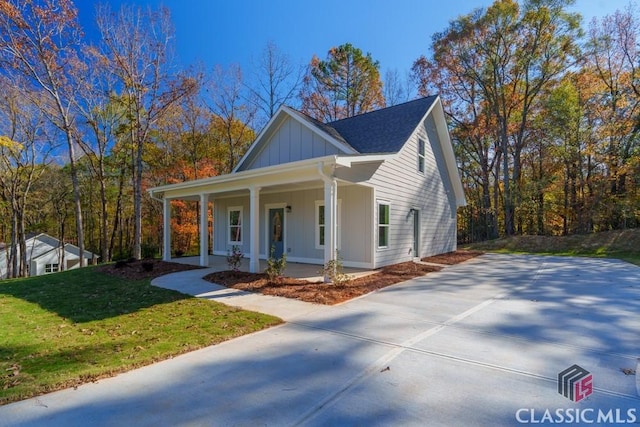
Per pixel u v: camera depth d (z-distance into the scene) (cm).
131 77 1550
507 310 555
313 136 1135
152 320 520
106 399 282
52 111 1617
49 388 298
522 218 2384
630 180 1853
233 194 1276
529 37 2000
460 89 2403
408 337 428
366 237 1007
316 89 2502
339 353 378
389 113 1269
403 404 270
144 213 2481
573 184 2111
